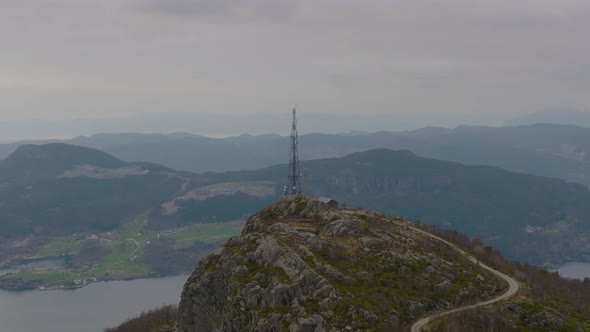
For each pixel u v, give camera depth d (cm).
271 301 17500
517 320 16288
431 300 17212
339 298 16425
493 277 19975
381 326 15400
